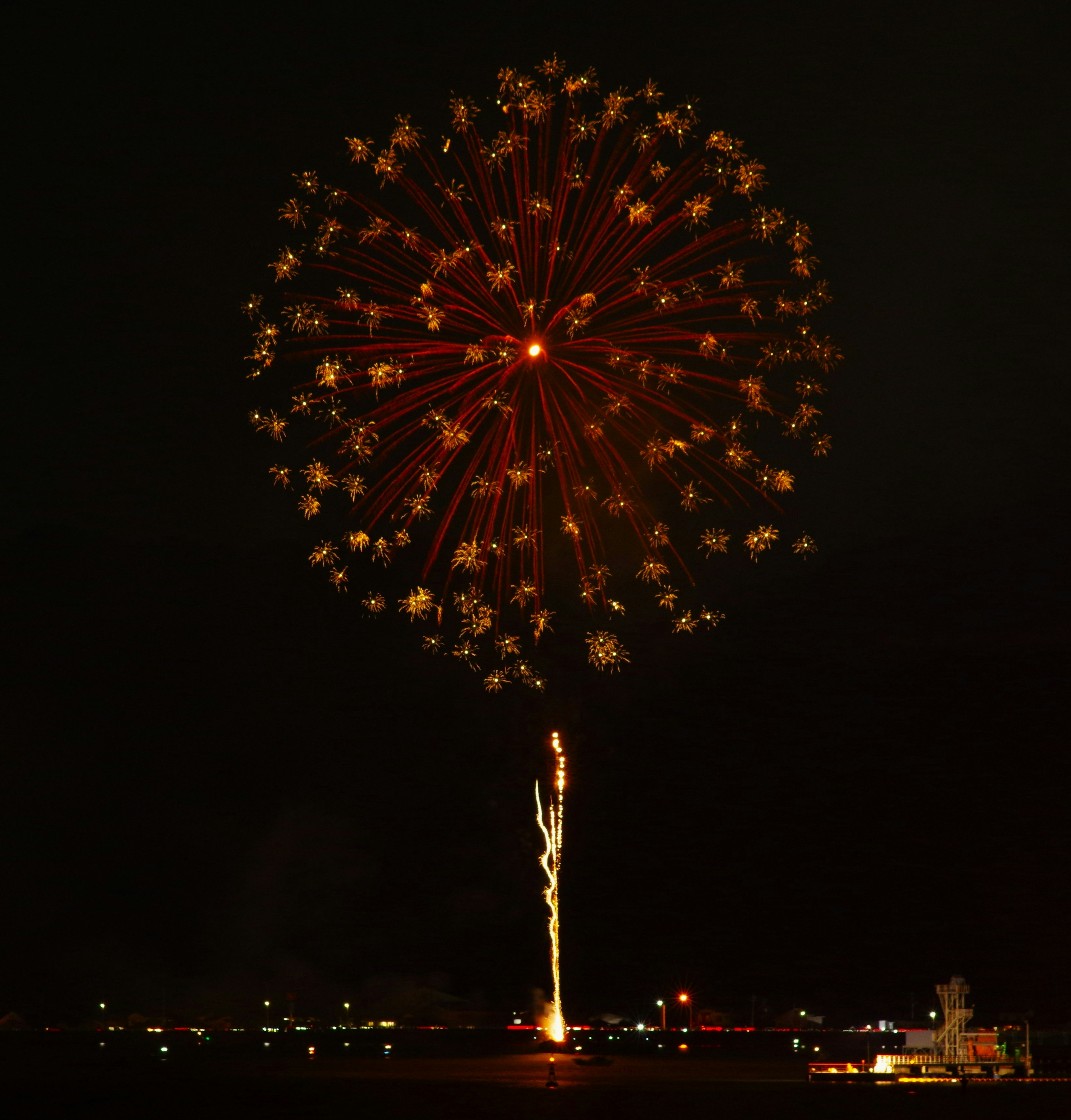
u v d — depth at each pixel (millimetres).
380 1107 66125
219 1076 91375
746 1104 67875
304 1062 116000
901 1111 63312
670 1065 112938
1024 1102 69438
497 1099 70562
